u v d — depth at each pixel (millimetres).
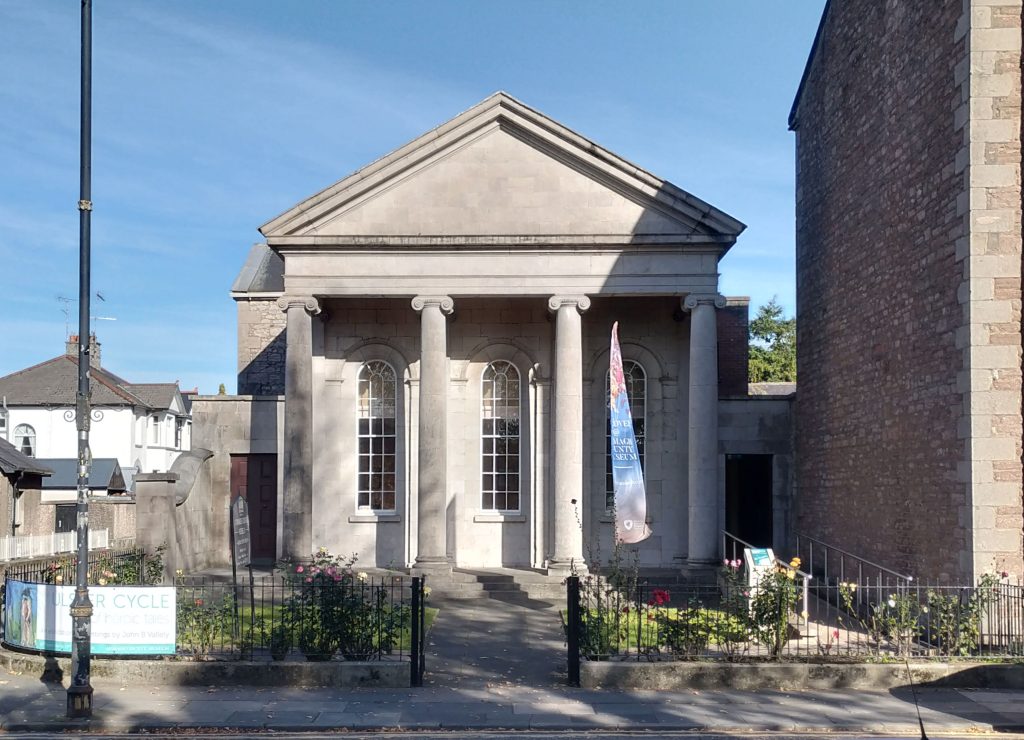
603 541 24578
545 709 12500
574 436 22516
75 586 14109
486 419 25219
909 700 12984
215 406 26125
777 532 24766
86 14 12547
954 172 15617
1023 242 14930
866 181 19625
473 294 22812
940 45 16219
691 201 22406
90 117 12594
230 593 15805
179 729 11602
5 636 15219
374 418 25250
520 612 20156
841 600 20281
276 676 13773
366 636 14305
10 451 28266
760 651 14469
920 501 16750
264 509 26125
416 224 23031
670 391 24828
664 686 13719
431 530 22516
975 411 14898
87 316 12695
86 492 12484
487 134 23141
